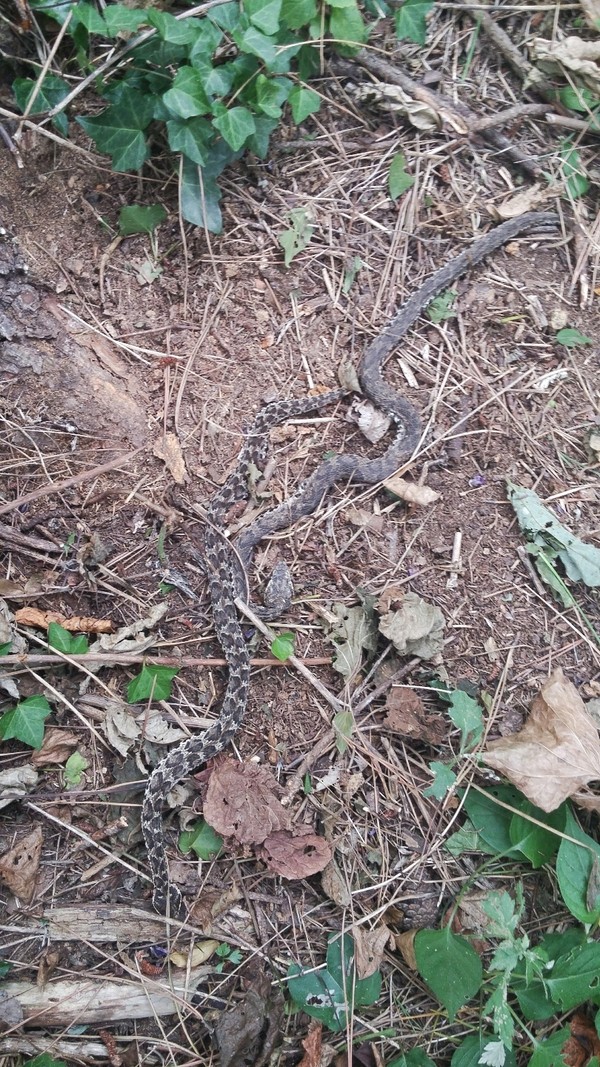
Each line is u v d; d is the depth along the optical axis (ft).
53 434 1.80
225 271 1.94
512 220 2.05
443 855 1.69
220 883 1.64
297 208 2.00
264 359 1.92
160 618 1.75
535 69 2.12
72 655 1.69
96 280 1.87
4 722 1.63
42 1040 1.53
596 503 1.93
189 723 1.71
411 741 1.76
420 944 1.56
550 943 1.62
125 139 1.77
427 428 1.93
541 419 1.98
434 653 1.77
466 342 2.01
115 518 1.79
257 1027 1.54
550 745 1.67
